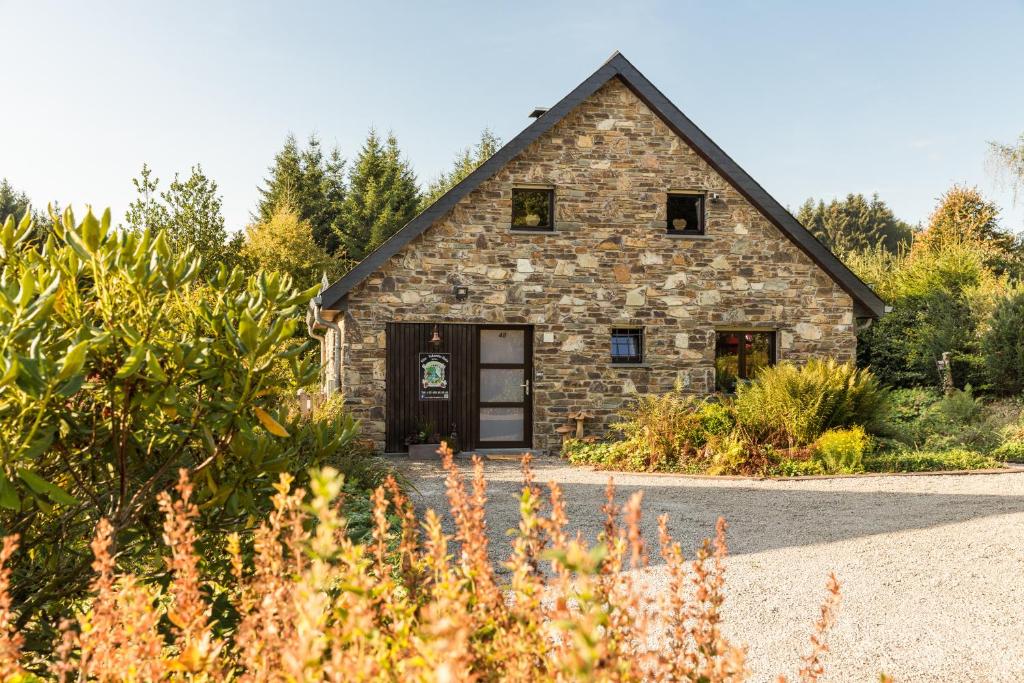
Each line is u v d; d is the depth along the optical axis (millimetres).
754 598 5676
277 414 3625
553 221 14367
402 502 2562
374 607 1944
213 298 3539
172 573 3018
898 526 7910
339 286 13289
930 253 22344
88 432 3168
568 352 14250
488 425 14250
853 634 4977
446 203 13641
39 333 2797
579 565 1461
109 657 1846
